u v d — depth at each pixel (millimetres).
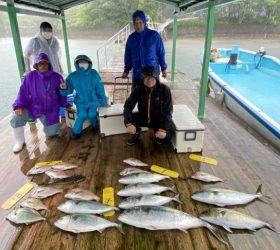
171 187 2053
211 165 2406
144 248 1523
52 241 1577
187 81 6266
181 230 1643
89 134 3113
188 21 25969
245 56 6590
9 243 1564
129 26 15062
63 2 4980
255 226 1646
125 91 5160
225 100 4262
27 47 3453
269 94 4734
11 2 3135
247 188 2068
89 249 1521
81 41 27578
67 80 2844
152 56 3053
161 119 2629
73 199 1863
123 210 1795
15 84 6734
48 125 2922
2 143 2871
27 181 2180
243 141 2918
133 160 2436
